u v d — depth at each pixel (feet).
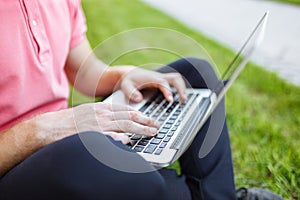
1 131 2.86
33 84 3.25
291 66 8.80
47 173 2.21
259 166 4.97
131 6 15.46
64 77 3.88
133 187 2.19
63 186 2.16
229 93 7.27
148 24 12.70
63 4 3.67
